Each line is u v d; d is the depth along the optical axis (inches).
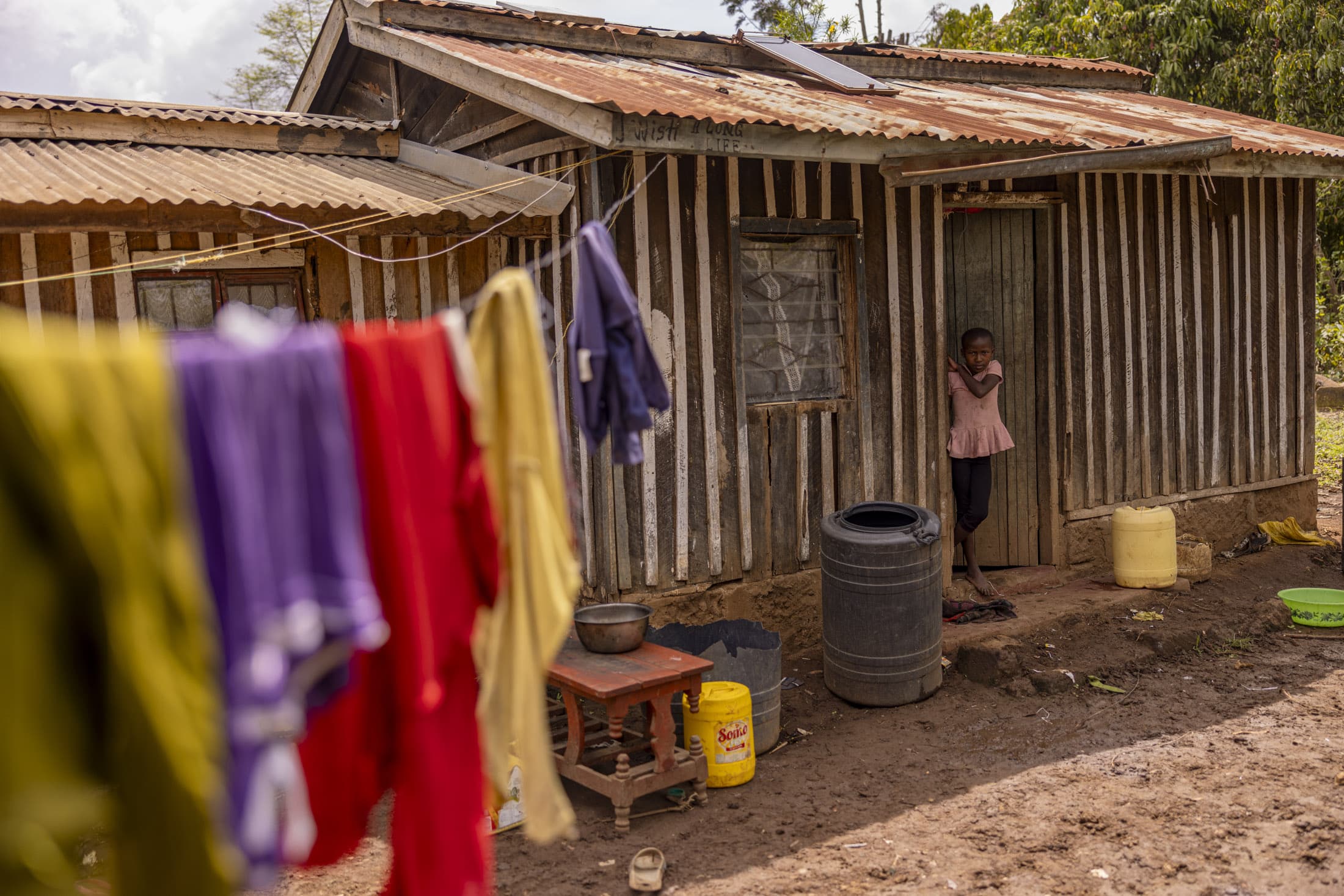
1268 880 159.3
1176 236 336.2
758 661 214.1
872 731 227.0
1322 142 339.0
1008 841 175.3
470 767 102.3
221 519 81.6
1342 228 639.8
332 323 245.9
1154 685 246.1
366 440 94.0
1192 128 322.0
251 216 213.5
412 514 96.7
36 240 213.3
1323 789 188.4
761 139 217.9
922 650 237.8
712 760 200.4
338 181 256.5
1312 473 385.7
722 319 256.1
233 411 82.5
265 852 81.2
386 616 96.0
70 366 72.9
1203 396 348.8
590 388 124.1
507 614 105.5
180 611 75.4
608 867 172.6
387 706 99.8
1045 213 307.4
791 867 169.8
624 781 183.6
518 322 104.8
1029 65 386.0
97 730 74.5
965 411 293.1
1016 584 307.6
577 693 191.8
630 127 204.7
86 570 71.9
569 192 238.4
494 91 243.1
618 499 243.8
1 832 67.7
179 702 73.6
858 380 278.5
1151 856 168.1
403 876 99.9
